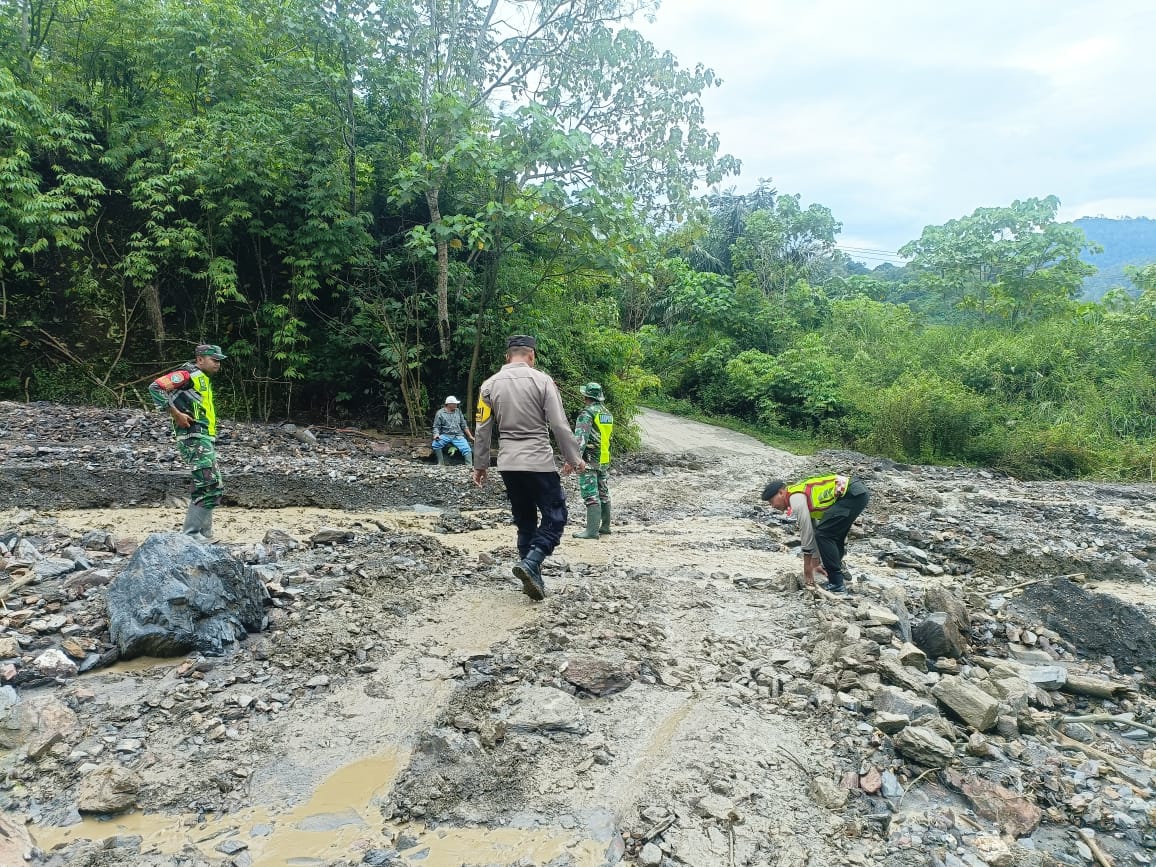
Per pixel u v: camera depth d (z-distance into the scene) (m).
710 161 16.22
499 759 3.30
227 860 2.68
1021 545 8.27
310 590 5.16
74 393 13.78
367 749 3.42
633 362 18.59
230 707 3.68
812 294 30.55
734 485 12.86
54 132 12.86
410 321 14.72
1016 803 3.11
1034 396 20.36
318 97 14.15
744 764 3.32
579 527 8.63
